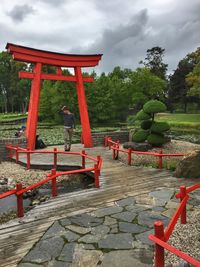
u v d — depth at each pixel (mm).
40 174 10000
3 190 8664
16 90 65125
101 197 6664
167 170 9281
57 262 3992
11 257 4152
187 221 5105
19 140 12883
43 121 34562
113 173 8953
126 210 5820
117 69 37312
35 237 4730
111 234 4773
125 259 4016
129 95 31719
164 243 3100
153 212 5688
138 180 8094
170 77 53219
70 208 6000
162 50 58188
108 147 14406
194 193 6812
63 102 29500
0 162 11789
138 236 4680
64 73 29984
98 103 29203
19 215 5590
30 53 12688
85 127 14430
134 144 12320
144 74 31938
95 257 4086
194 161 8227
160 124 12523
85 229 4980
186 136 20188
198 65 28141
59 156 12016
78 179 9594
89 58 14289
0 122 34031
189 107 53281
